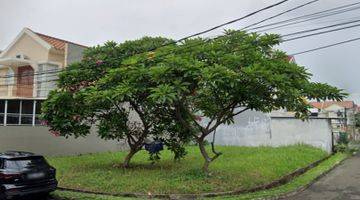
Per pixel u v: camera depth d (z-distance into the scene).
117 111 17.31
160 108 16.64
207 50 13.80
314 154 22.47
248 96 13.20
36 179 11.81
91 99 14.29
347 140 31.09
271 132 26.52
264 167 17.17
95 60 17.28
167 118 17.31
